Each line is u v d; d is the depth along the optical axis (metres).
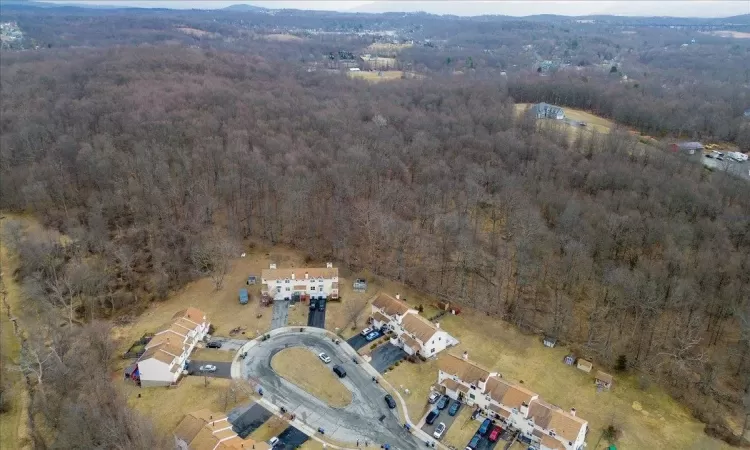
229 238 149.12
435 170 173.38
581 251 128.00
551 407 90.94
